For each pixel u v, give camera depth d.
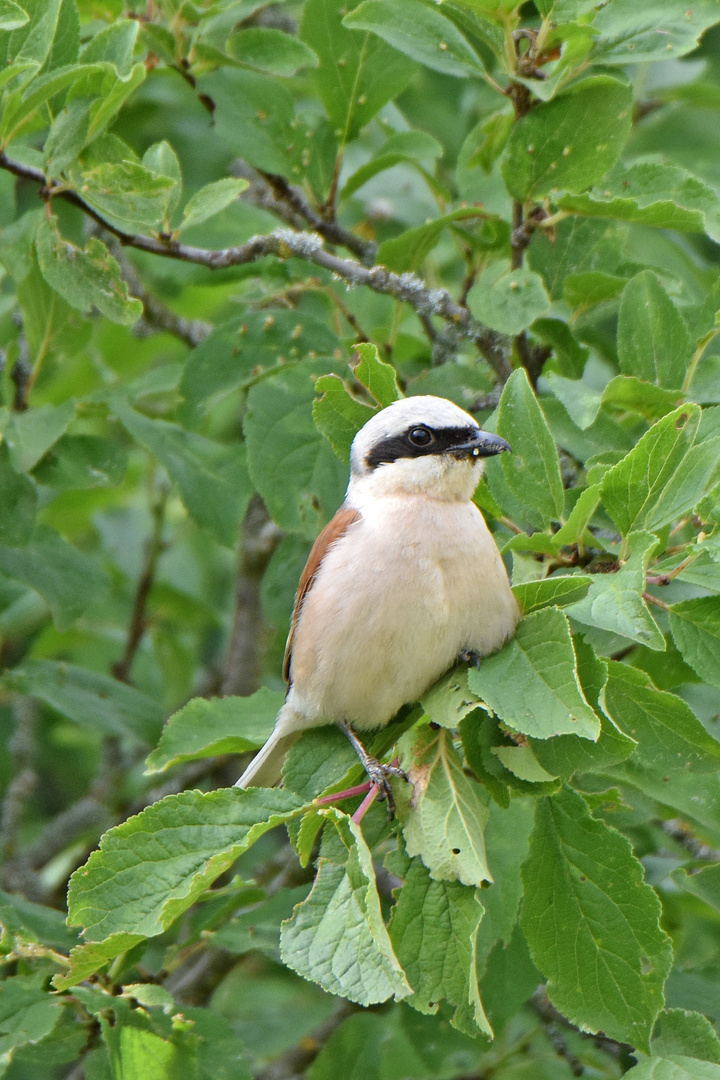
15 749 13.39
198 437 10.35
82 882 6.09
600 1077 9.84
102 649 14.55
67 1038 7.72
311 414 9.26
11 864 12.54
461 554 7.18
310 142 10.25
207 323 13.03
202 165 13.38
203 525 9.96
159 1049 7.48
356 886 6.03
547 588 6.63
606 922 6.52
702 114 13.62
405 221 12.23
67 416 9.52
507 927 7.93
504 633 6.84
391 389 7.85
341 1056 10.21
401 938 6.18
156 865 6.16
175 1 9.60
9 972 10.12
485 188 10.32
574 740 6.44
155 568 13.77
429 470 7.68
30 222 9.53
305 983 12.26
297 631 8.14
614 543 7.20
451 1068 10.88
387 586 7.19
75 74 7.73
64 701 10.30
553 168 8.72
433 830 6.37
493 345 9.30
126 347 14.34
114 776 13.45
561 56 8.51
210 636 15.94
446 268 12.98
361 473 8.08
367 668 7.25
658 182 9.04
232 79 10.06
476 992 5.98
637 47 8.48
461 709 6.52
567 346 9.40
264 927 9.11
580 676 6.39
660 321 8.19
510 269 8.95
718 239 8.65
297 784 7.46
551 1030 9.87
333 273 9.33
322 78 10.05
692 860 8.91
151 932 5.88
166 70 12.22
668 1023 6.64
